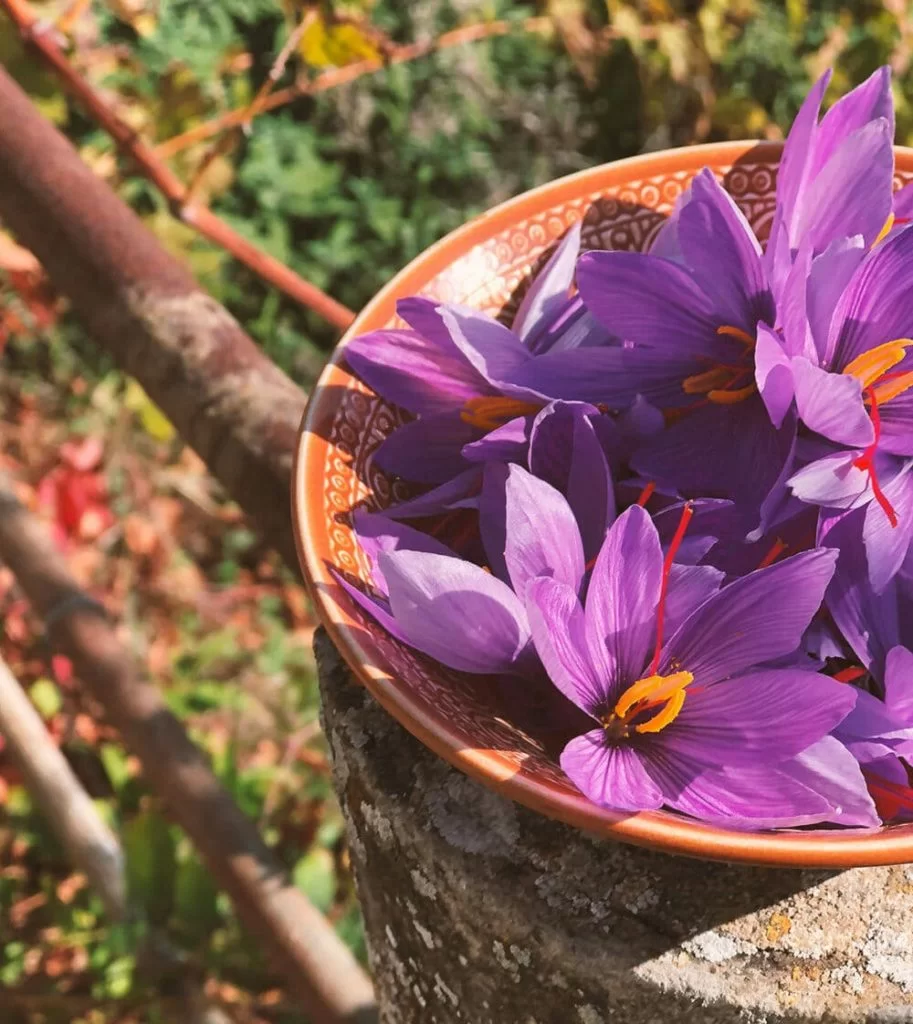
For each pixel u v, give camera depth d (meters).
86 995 0.64
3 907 0.68
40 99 0.56
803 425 0.28
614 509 0.28
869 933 0.26
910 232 0.27
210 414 0.36
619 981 0.26
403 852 0.28
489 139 0.98
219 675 0.82
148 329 0.37
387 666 0.26
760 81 0.89
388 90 0.95
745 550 0.28
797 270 0.26
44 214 0.39
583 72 0.88
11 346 0.94
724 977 0.26
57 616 0.49
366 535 0.29
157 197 0.83
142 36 0.86
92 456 0.90
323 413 0.30
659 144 0.91
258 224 0.98
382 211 0.97
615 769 0.25
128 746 0.48
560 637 0.26
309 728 0.78
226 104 0.96
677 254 0.31
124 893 0.56
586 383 0.29
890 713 0.26
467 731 0.25
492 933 0.27
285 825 0.73
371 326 0.32
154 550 0.88
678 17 0.86
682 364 0.29
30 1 0.60
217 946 0.58
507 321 0.34
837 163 0.29
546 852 0.27
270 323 0.94
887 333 0.28
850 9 0.89
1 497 0.52
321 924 0.44
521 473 0.26
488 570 0.30
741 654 0.26
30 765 0.56
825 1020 0.26
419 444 0.31
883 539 0.27
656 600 0.26
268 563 0.92
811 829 0.25
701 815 0.25
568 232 0.33
